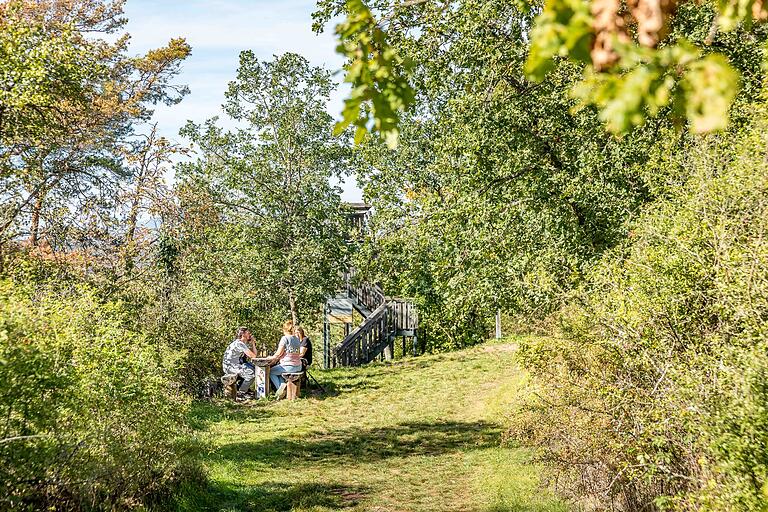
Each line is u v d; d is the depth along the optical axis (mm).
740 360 4781
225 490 8992
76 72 13711
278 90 21922
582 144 12453
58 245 15719
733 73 1669
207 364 16953
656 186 9320
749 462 4355
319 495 8992
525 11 3125
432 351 34562
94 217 16750
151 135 25078
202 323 17188
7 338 5035
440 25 12398
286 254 21859
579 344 7074
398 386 17734
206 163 22094
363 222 25062
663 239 6883
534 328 8203
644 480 6203
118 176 20172
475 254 13812
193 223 20484
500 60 12391
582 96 1767
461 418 14203
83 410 6031
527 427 7820
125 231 18000
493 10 12070
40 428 5148
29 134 14125
